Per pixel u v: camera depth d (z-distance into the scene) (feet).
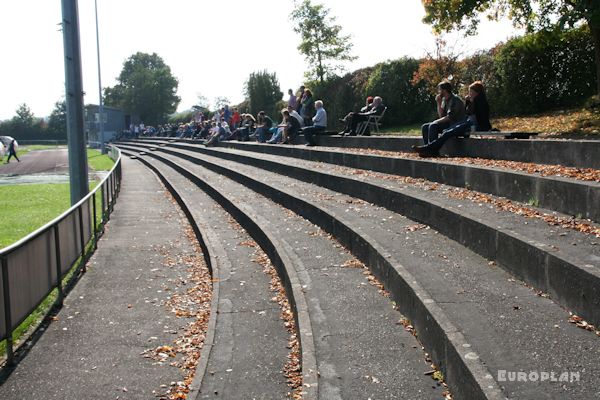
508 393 11.00
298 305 19.15
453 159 34.40
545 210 22.91
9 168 120.78
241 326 20.13
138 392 16.30
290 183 45.19
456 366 12.96
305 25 122.62
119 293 26.43
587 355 12.57
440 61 74.90
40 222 44.83
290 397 14.93
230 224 38.83
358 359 15.20
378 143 47.42
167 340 20.42
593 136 35.17
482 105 39.45
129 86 340.18
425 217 26.48
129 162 122.11
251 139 92.38
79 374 17.62
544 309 15.44
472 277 18.44
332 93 102.99
